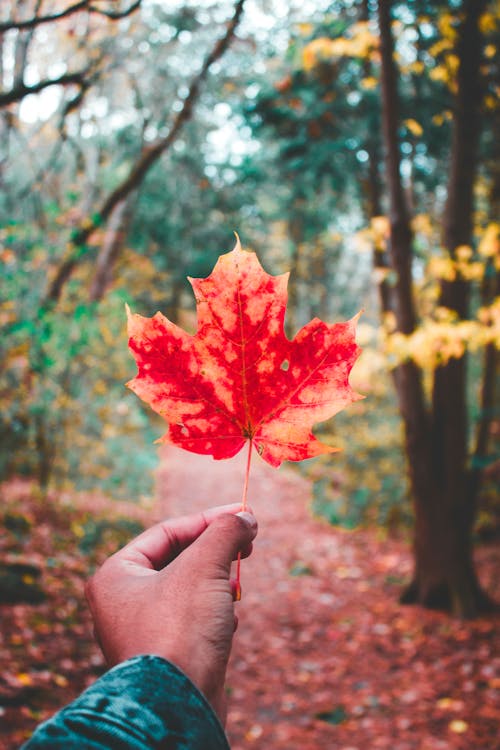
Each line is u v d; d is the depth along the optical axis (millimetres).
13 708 3371
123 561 696
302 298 21375
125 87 8648
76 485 9094
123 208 8875
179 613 562
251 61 9367
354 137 7477
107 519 8039
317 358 703
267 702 4707
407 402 6492
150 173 16156
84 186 7891
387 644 5723
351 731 4207
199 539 626
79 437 8508
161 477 13930
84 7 2877
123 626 578
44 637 4430
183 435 703
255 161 13992
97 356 8102
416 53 6531
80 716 400
